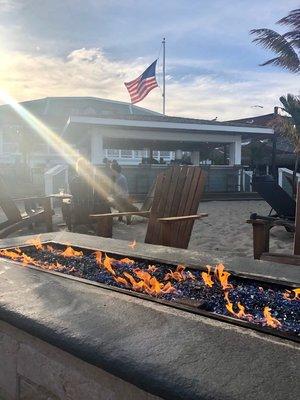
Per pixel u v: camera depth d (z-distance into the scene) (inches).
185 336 57.4
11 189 697.6
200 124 702.5
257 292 82.2
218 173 715.4
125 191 346.0
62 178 629.6
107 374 56.8
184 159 955.3
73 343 57.8
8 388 76.5
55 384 65.7
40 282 85.0
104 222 176.4
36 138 1069.1
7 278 88.4
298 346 53.7
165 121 683.4
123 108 1222.9
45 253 120.3
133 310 68.0
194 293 82.3
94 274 96.0
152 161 832.3
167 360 50.9
